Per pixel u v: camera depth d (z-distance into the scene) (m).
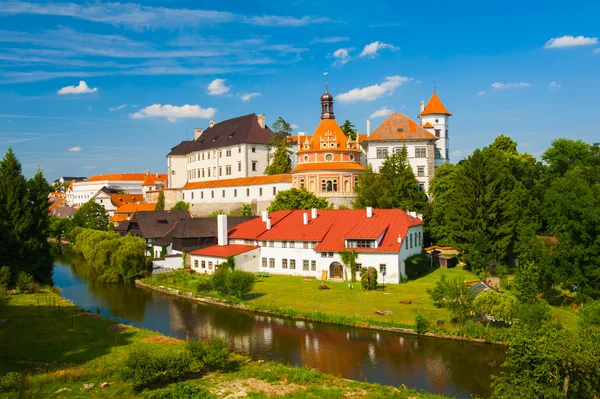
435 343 49.75
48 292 75.88
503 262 85.88
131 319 61.50
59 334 52.16
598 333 34.50
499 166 89.62
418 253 88.62
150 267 91.25
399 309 60.12
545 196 80.12
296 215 92.94
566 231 60.25
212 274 78.56
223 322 59.28
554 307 57.66
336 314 58.78
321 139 120.31
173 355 40.41
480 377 41.84
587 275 57.50
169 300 72.12
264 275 84.38
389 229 80.56
